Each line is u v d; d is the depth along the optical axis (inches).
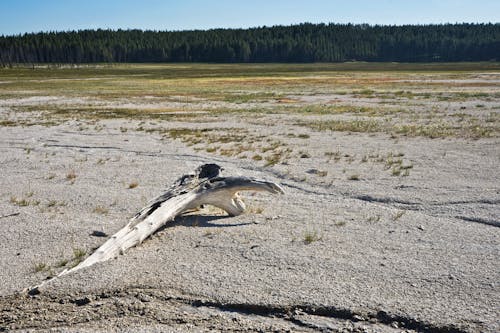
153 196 451.8
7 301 251.9
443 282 261.6
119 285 264.5
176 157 665.0
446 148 690.8
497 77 2888.8
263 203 427.2
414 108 1322.6
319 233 343.3
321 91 2064.5
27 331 224.7
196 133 909.8
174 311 239.9
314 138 820.6
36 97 1947.6
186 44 7667.3
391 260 292.8
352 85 2434.8
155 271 282.0
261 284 263.7
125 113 1330.0
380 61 7795.3
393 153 658.8
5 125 1078.4
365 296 248.1
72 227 363.6
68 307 244.4
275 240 330.0
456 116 1115.3
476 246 313.3
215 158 649.0
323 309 237.6
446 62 6948.8
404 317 228.5
